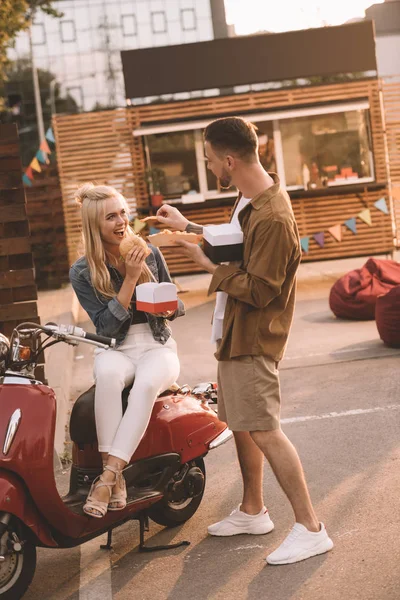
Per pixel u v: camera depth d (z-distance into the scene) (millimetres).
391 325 9531
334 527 4816
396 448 6109
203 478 5117
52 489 4035
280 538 4750
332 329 11297
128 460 4387
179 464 4879
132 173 17188
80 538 4277
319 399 7770
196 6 64875
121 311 4488
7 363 4113
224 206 16906
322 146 17016
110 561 4680
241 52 16875
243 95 16875
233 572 4375
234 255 4359
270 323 4395
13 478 3963
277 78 16922
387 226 17031
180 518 5062
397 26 35750
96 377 4508
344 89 16875
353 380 8344
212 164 4438
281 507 5219
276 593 4082
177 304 4508
